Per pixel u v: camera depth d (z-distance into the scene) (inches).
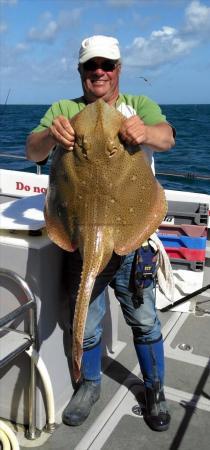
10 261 94.1
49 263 95.0
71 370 110.5
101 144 71.1
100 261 74.9
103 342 126.3
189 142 1066.7
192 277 157.6
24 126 1296.8
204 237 157.9
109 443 98.3
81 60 93.2
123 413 107.3
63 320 104.6
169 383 119.0
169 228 160.6
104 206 74.6
